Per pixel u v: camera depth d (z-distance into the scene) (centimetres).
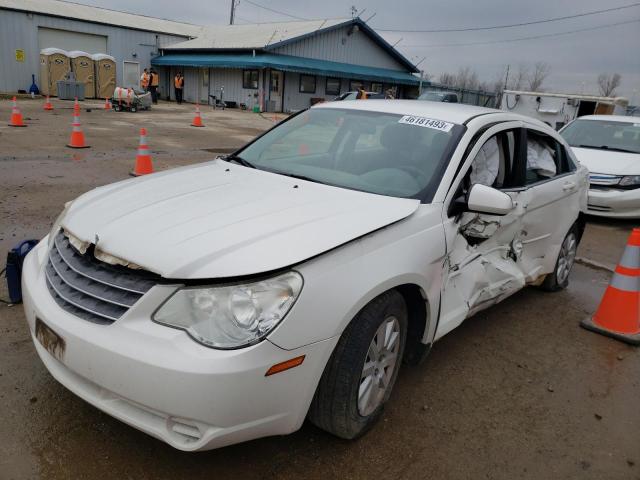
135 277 223
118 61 3431
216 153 1216
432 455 271
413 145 340
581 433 302
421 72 3703
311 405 252
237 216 255
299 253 226
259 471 248
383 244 259
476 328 429
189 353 204
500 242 385
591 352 405
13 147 1062
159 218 254
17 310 375
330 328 227
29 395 286
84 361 219
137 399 210
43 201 673
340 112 397
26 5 3089
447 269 305
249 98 3183
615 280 438
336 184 322
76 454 248
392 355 280
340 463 258
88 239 244
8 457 242
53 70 2786
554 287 519
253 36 3488
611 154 891
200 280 213
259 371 209
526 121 418
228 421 209
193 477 241
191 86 3538
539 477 263
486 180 360
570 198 476
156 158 1079
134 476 238
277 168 355
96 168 912
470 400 323
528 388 344
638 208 835
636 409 332
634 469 275
